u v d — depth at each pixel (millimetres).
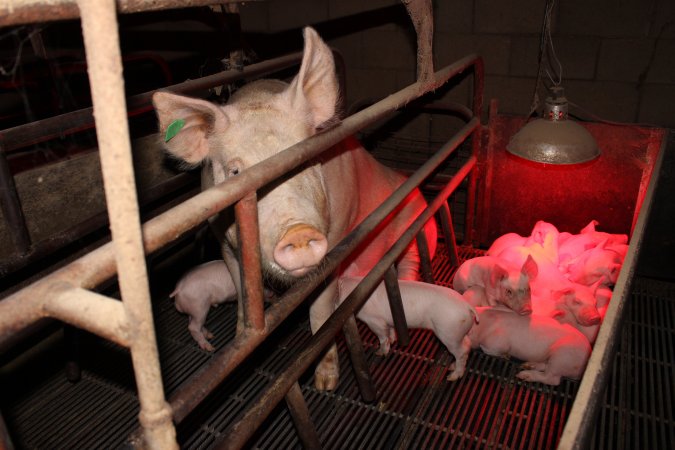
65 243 2283
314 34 1742
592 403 1193
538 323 2637
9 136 1989
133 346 877
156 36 5184
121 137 776
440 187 4008
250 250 1329
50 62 3967
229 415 2453
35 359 2775
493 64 4020
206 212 1118
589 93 3811
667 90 3604
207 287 2801
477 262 3137
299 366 1713
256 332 1408
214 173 1918
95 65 742
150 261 3189
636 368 2705
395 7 4211
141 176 3084
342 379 2654
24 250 2121
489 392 2564
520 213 3906
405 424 2385
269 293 2814
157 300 3338
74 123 2182
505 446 2250
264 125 1812
